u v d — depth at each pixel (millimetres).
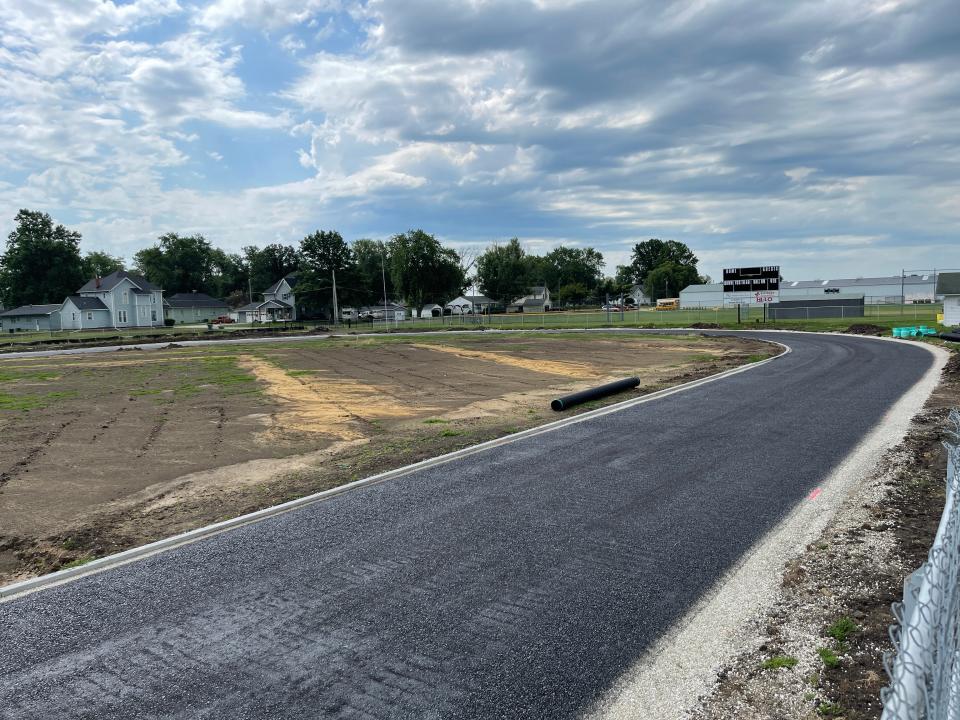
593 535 6641
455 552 6332
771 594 5207
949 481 4086
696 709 3811
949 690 2625
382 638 4777
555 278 143750
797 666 4164
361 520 7402
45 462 11328
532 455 10164
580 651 4492
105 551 6969
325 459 10906
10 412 16938
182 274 119438
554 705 3906
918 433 10359
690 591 5332
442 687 4129
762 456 9484
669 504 7512
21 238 94375
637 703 3895
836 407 13125
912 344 27094
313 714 3900
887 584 5199
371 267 114938
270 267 119875
